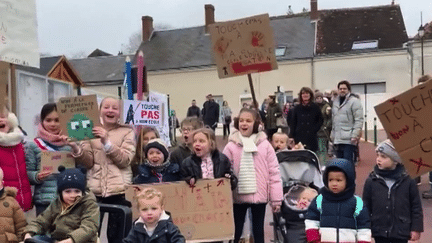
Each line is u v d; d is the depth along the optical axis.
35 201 5.28
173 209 5.26
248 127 5.85
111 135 5.54
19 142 5.18
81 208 4.38
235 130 6.08
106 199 5.38
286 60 35.59
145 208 4.19
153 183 5.26
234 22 7.27
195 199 5.29
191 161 5.46
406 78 33.09
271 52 7.21
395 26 35.84
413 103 3.81
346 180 4.45
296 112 9.96
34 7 6.87
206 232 5.27
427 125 3.79
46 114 5.51
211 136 5.47
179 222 5.26
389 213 4.86
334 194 4.47
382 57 33.53
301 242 5.28
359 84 34.12
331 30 36.78
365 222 4.43
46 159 5.16
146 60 40.69
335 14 38.00
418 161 3.82
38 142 5.41
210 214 5.28
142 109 7.11
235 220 5.87
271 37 7.18
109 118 5.55
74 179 4.34
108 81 41.75
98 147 5.39
